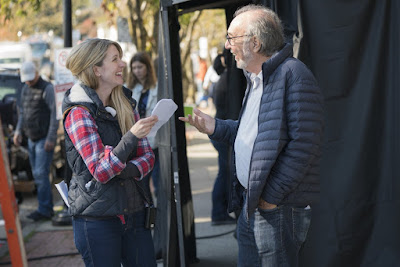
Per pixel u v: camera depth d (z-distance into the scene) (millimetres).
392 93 3887
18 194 8531
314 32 3979
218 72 6617
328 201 4047
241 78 5371
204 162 12930
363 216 4020
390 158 3928
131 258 3357
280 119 2900
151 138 6344
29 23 30266
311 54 3998
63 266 5695
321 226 4074
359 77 3941
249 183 3002
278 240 3068
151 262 3371
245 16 3115
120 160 3051
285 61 2969
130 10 13234
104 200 3148
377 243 4008
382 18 3855
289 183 2889
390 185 3941
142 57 6316
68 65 3238
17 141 8508
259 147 2953
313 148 2883
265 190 2984
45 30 31906
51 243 6559
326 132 4004
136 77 6363
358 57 3932
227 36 3203
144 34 13344
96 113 3166
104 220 3201
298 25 3998
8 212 2988
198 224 6984
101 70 3219
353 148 3977
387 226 3971
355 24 3904
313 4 3965
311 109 2889
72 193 3236
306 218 3143
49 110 7656
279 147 2895
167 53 4297
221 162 6695
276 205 3059
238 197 3340
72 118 3139
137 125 3092
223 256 5562
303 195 2977
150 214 3350
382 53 3881
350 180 3992
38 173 7699
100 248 3195
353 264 4070
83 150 3084
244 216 3207
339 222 4035
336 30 3934
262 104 2979
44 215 7723
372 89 3906
